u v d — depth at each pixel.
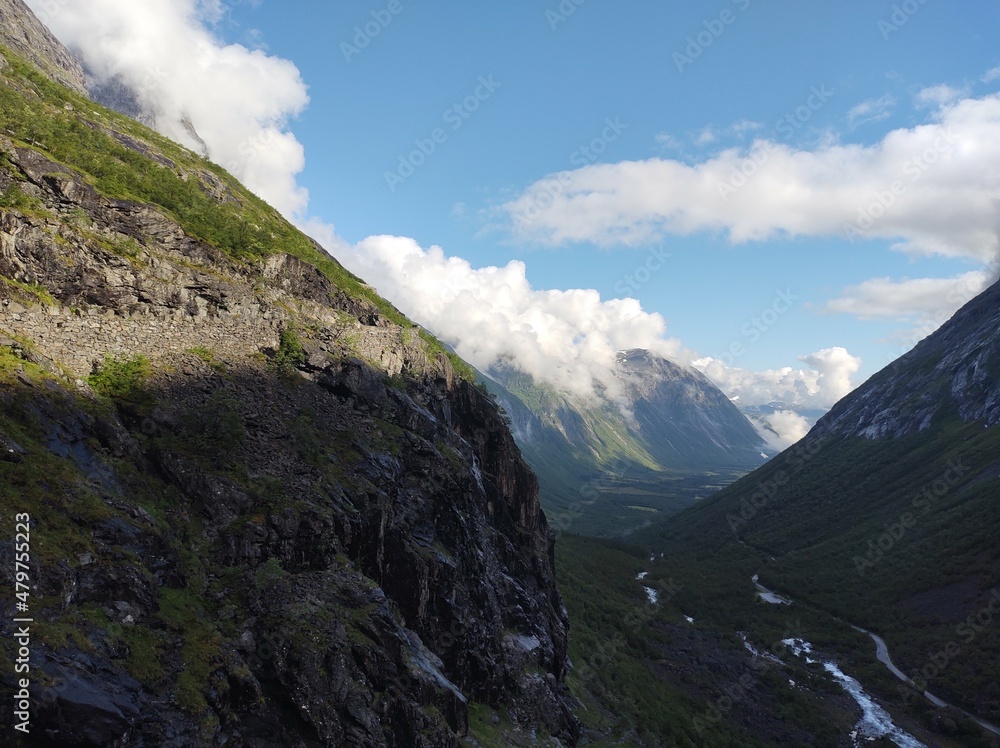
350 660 21.72
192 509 23.20
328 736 19.50
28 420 19.47
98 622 15.88
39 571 15.17
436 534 35.34
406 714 22.62
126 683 15.09
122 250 28.66
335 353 37.88
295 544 24.50
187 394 27.44
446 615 31.97
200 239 33.41
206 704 16.58
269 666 19.89
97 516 18.22
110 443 22.25
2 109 31.20
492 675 34.41
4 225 23.94
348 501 28.41
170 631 17.89
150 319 28.08
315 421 32.56
